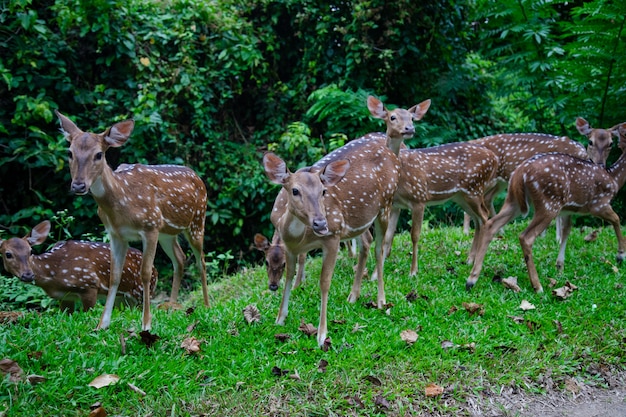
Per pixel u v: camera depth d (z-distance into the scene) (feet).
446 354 13.28
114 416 10.71
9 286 21.89
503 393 12.28
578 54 27.48
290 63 36.45
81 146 13.46
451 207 31.12
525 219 27.96
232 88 33.76
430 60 34.83
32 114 25.91
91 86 29.84
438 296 16.80
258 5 34.81
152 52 30.27
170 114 29.96
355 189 15.14
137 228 14.71
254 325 14.78
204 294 18.90
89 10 28.14
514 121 39.04
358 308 15.97
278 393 11.62
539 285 17.15
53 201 27.61
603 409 12.02
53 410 10.61
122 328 14.29
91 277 17.93
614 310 15.74
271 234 31.22
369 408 11.42
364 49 32.60
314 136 34.17
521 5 29.58
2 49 27.14
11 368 11.44
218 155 31.37
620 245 19.44
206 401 11.34
